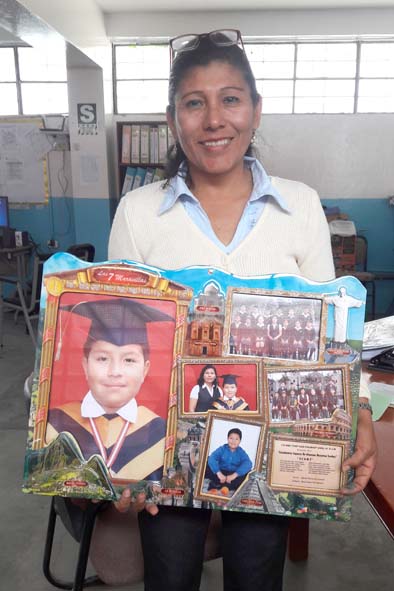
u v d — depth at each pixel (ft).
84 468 2.88
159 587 3.14
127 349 2.89
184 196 3.43
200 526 3.19
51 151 17.58
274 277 2.86
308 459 2.79
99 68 15.90
